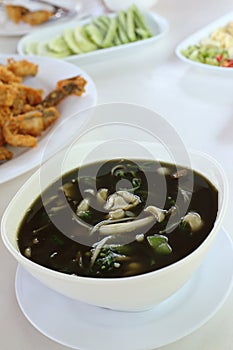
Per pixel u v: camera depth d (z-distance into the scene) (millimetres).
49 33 1278
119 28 1226
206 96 966
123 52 1132
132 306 534
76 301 583
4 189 796
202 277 585
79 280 495
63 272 534
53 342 575
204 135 855
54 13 1419
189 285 581
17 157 842
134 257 532
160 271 496
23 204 594
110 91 1025
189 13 1340
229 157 796
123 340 541
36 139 858
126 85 1039
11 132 864
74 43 1187
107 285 493
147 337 541
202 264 597
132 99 987
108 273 525
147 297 521
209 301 564
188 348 555
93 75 1096
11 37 1328
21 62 1054
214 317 579
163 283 509
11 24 1385
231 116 898
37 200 604
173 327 546
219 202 564
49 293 595
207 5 1374
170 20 1312
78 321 563
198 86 1000
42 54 1182
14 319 604
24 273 620
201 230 548
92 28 1219
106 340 543
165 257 529
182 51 1113
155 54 1146
